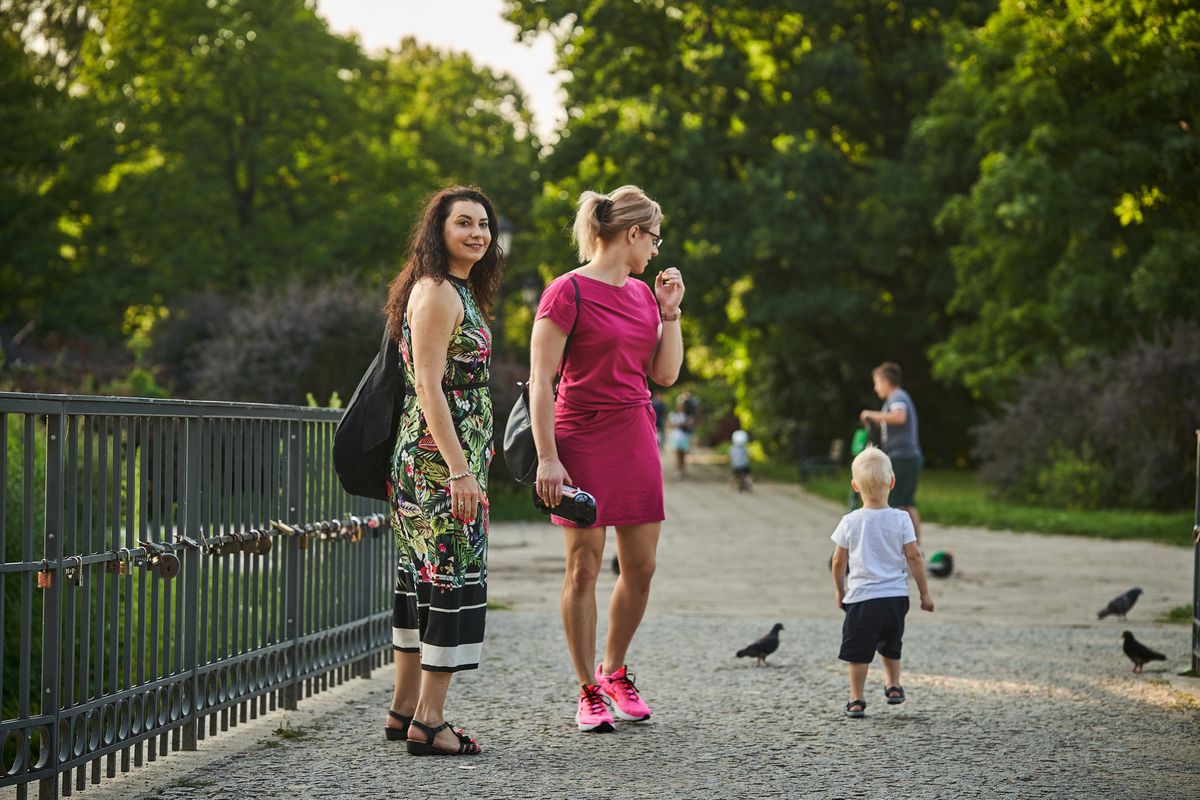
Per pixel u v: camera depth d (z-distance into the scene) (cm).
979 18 3316
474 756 491
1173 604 1062
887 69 3366
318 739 520
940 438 3838
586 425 551
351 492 513
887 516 592
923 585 589
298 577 590
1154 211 2519
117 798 423
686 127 3284
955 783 450
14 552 629
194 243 3466
